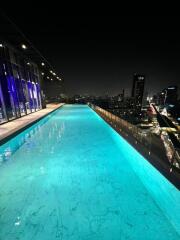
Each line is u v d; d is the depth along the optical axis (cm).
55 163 443
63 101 2900
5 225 238
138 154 377
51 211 265
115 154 504
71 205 278
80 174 382
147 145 371
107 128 811
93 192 313
